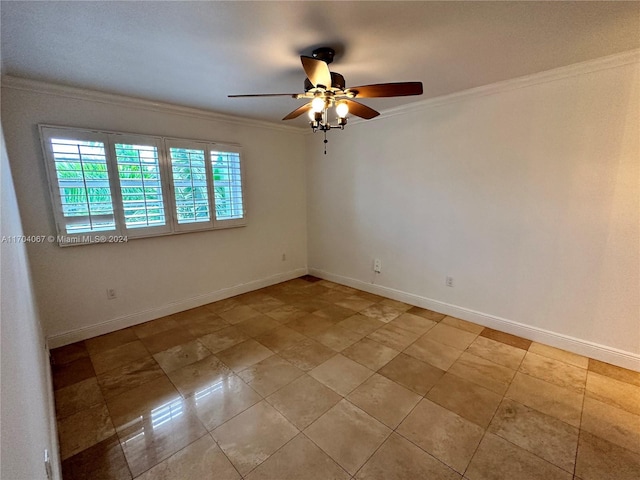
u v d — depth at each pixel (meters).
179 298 3.50
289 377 2.28
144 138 3.01
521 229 2.73
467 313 3.19
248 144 3.95
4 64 2.07
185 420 1.86
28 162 2.46
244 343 2.78
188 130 3.37
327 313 3.44
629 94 2.13
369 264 4.07
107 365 2.44
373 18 1.59
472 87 2.76
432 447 1.66
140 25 1.63
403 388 2.14
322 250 4.68
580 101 2.32
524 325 2.82
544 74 2.40
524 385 2.16
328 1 1.44
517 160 2.67
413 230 3.53
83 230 2.73
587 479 1.47
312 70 1.63
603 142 2.27
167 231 3.28
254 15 1.55
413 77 2.48
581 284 2.48
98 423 1.84
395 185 3.62
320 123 2.24
